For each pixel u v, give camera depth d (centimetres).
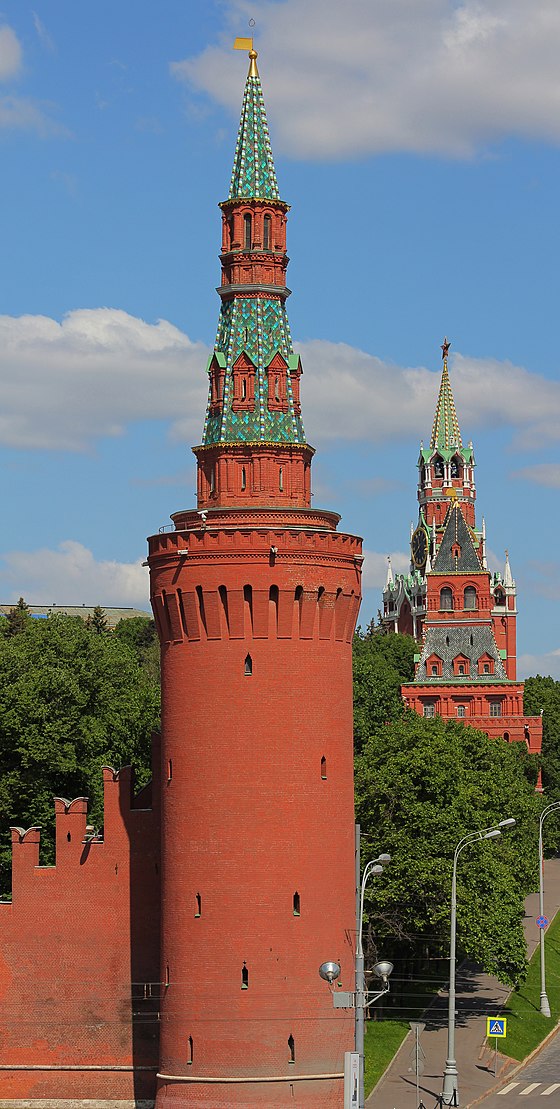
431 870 10350
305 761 8119
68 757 11419
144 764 12762
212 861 8050
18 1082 8850
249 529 8131
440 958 10981
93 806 11619
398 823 10794
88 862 8900
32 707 11388
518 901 11212
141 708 13150
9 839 11088
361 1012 7281
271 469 8525
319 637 8244
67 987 8862
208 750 8125
